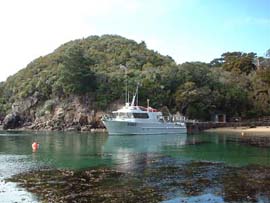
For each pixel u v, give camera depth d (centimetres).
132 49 17062
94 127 12206
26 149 5944
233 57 18188
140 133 9356
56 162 4419
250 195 2677
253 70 17000
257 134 9819
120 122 9100
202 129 11838
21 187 2928
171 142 7400
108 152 5562
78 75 12688
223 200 2541
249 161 4503
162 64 16062
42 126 12550
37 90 13700
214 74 14500
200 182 3136
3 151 5641
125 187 2928
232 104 13638
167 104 12975
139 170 3797
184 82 13512
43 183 3089
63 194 2686
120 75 13225
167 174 3544
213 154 5272
